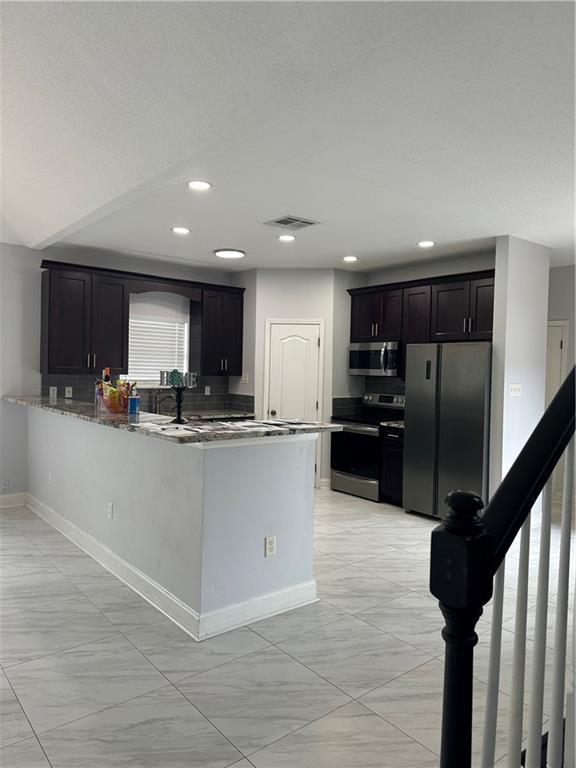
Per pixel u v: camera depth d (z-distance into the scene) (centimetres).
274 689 245
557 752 121
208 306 651
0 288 526
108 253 586
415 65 217
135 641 285
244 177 347
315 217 436
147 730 214
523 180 344
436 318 558
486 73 223
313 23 193
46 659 265
